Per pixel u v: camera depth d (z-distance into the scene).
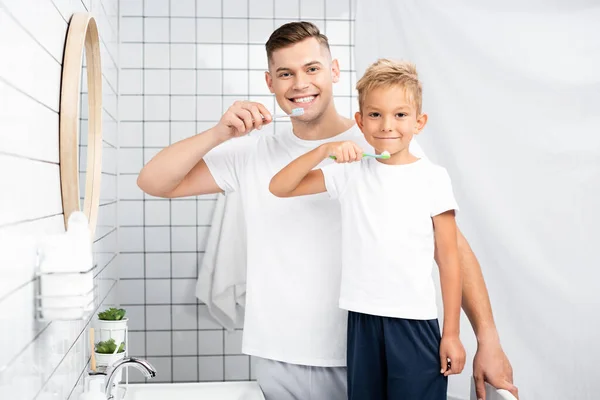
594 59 1.33
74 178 1.29
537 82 1.40
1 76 0.90
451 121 1.57
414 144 1.54
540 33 1.40
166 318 2.66
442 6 1.60
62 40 1.33
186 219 2.66
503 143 1.47
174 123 2.65
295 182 1.42
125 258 2.65
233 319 2.53
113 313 1.72
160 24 2.64
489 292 1.50
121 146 2.63
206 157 1.68
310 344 1.56
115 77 2.50
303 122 1.58
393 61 1.42
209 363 2.68
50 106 1.22
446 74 1.58
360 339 1.41
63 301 1.06
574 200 1.35
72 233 1.08
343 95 2.71
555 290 1.37
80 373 1.56
